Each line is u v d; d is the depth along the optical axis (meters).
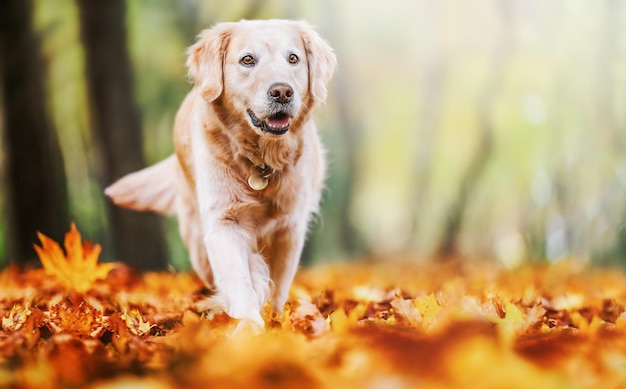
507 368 3.55
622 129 22.45
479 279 10.45
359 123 27.78
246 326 4.80
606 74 22.47
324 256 24.97
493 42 25.38
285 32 6.02
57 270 7.31
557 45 23.48
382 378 3.49
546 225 24.64
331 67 6.27
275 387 3.43
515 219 27.39
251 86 5.85
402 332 4.25
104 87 14.81
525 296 7.15
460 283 9.69
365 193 28.94
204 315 6.11
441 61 26.89
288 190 6.15
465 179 27.12
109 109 14.80
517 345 4.12
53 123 16.64
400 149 29.61
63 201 15.75
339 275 12.09
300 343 4.14
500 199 27.19
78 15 14.97
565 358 3.91
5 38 14.25
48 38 17.00
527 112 25.19
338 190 25.69
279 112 5.75
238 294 5.82
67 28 17.14
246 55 5.92
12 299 7.04
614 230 21.66
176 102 19.59
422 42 27.41
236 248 5.98
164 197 7.56
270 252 6.41
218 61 6.04
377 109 28.91
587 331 5.10
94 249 7.35
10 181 14.28
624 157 22.39
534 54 24.34
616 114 22.47
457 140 27.42
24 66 14.30
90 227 18.48
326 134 25.72
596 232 22.12
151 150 19.48
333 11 25.11
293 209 6.25
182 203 7.13
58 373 3.74
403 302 5.38
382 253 28.02
